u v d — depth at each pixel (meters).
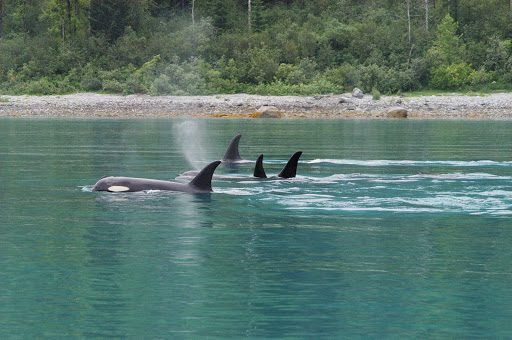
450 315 11.92
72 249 17.16
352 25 165.88
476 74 145.75
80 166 40.44
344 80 145.25
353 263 15.74
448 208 24.64
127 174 36.16
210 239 18.59
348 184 31.80
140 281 14.06
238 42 155.38
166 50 152.88
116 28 161.88
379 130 83.00
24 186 30.52
